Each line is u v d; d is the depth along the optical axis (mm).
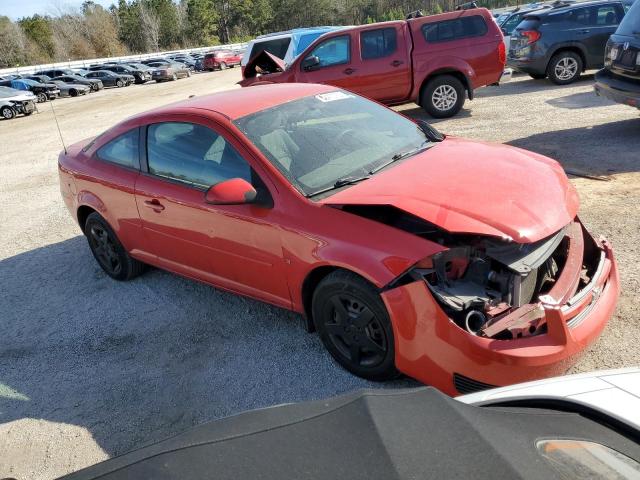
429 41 9969
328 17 107188
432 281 2709
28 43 86625
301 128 3637
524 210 2754
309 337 3668
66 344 4074
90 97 32750
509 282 2662
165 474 1382
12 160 12672
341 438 1426
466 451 1339
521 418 1664
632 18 6871
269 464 1370
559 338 2520
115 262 4914
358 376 3168
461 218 2654
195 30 103000
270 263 3309
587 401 1771
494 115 9797
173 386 3373
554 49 11820
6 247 6441
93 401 3355
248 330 3867
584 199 5230
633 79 6812
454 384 2619
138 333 4062
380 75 10133
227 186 3172
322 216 2988
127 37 102125
